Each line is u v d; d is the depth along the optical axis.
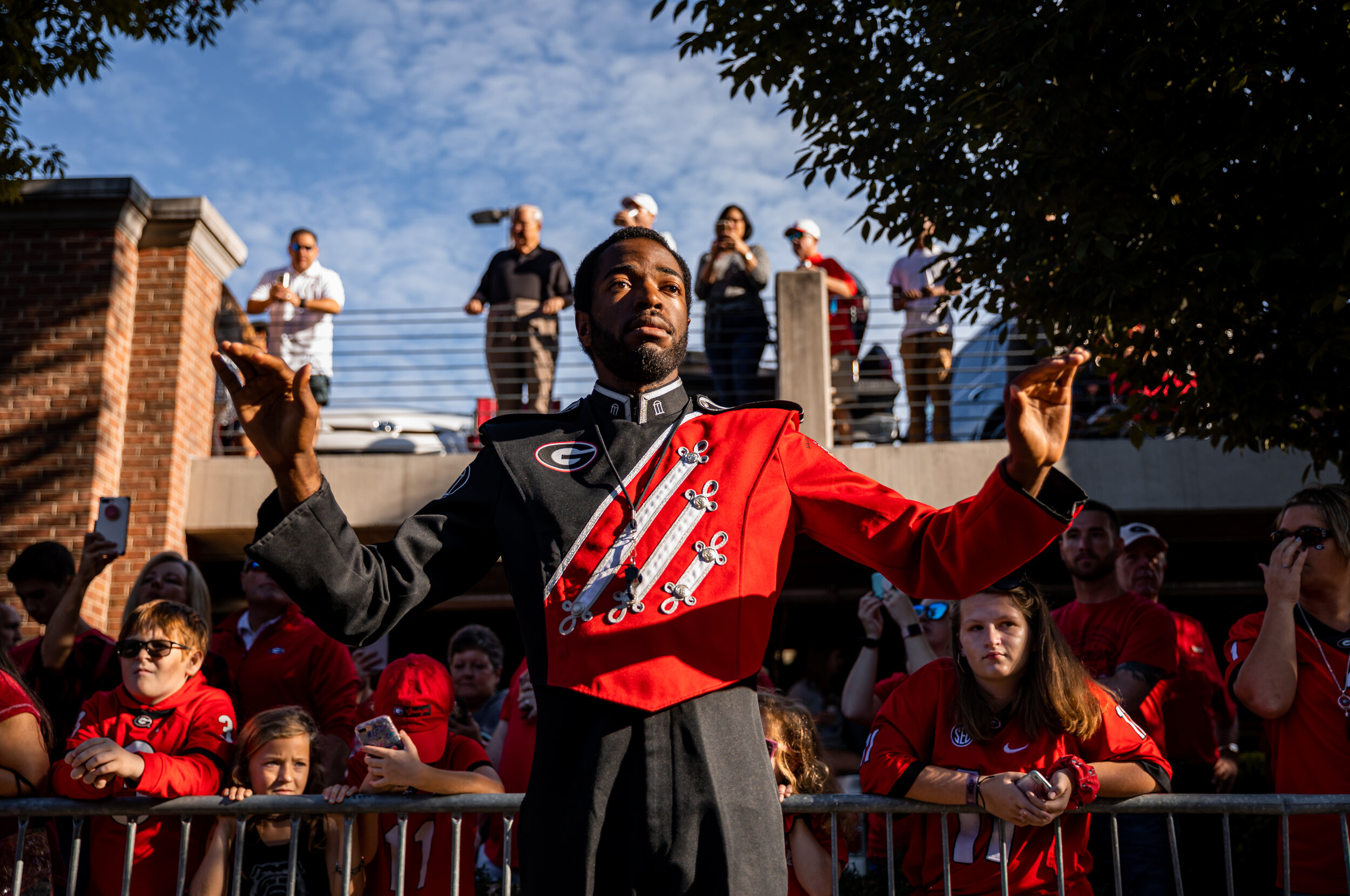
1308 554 3.22
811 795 2.86
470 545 1.78
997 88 4.59
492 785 3.13
